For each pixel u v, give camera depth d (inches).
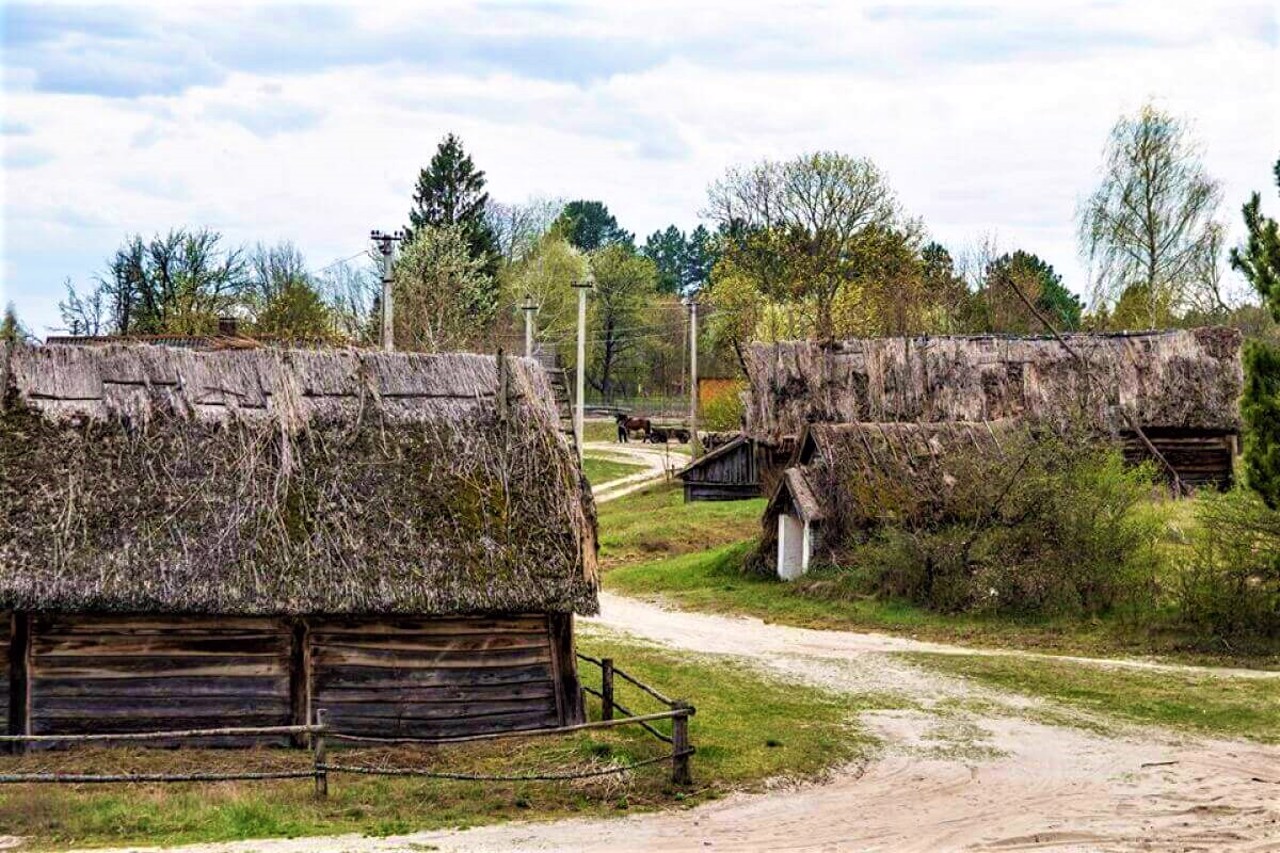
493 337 3048.7
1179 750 792.3
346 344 1210.6
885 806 667.4
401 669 751.7
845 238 3100.4
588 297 4377.5
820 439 1489.9
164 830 577.3
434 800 645.3
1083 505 1227.2
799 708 900.6
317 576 713.0
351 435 781.9
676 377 4680.1
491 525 756.0
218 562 705.0
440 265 2994.6
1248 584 1121.4
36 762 681.6
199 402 773.9
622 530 1959.9
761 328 2962.6
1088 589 1211.9
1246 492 1123.9
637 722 741.9
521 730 768.3
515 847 571.5
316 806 624.1
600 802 657.0
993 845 602.2
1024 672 1018.7
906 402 1743.4
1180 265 2474.2
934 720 870.4
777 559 1534.2
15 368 753.0
